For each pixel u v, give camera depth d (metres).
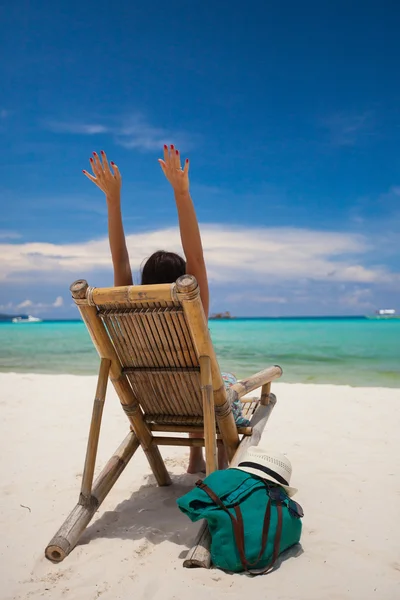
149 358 2.99
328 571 2.51
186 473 4.06
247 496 2.61
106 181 3.03
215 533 2.54
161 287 2.62
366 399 7.08
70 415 6.19
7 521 3.21
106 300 2.74
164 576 2.45
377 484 3.78
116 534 2.96
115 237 3.15
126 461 3.23
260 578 2.43
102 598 2.30
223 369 12.09
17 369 12.36
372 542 2.86
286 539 2.61
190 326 2.70
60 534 2.73
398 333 34.59
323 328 48.09
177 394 3.12
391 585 2.40
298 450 4.67
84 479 2.92
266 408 3.83
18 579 2.52
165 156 2.79
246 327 52.78
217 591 2.31
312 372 11.62
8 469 4.22
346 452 4.59
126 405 3.20
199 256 2.95
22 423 5.78
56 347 20.53
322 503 3.43
